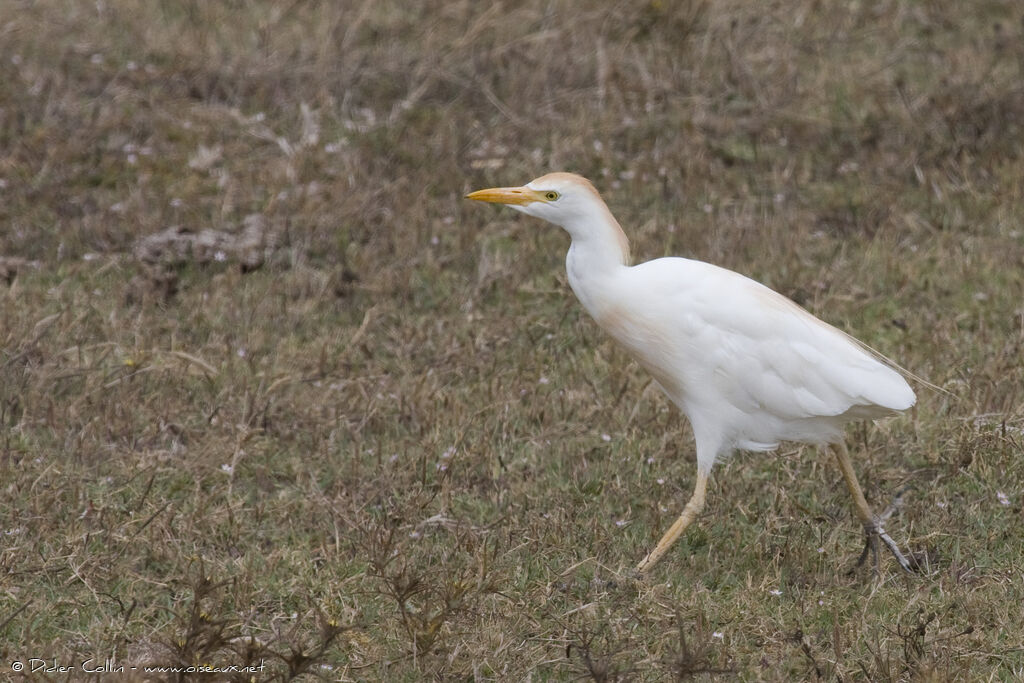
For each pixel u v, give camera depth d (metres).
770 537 9.21
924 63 16.88
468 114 15.75
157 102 15.73
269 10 18.12
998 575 8.72
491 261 12.95
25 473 9.60
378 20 17.78
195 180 14.12
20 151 14.50
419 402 10.66
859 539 9.29
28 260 12.96
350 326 12.17
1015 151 14.84
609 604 8.49
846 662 7.80
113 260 12.91
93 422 10.20
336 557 8.92
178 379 10.98
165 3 18.25
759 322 8.59
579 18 17.20
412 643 7.85
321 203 13.76
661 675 7.71
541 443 10.29
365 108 15.91
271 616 8.34
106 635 8.03
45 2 17.70
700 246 13.16
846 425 10.50
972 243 13.34
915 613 8.29
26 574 8.59
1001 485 9.63
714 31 17.27
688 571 8.91
